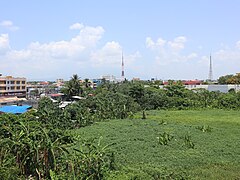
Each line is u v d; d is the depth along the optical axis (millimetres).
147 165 17516
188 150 21969
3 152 14273
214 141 25219
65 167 14234
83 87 92938
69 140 18672
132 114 47188
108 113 45000
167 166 17656
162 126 34062
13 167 13461
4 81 110188
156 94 61844
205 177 15938
